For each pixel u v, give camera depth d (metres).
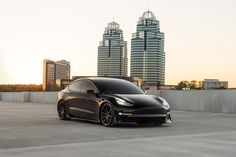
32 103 27.73
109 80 11.77
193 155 6.11
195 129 10.05
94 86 11.45
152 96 11.09
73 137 8.23
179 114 16.36
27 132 9.04
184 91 19.95
